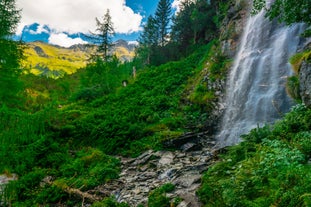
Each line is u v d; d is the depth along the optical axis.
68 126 17.81
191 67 28.36
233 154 9.25
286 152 6.19
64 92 39.38
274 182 5.59
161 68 30.25
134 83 28.22
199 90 20.48
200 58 30.06
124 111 20.39
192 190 8.37
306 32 10.52
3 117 16.06
